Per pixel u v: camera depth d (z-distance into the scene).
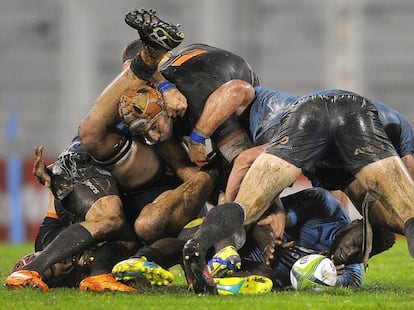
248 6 89.31
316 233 25.28
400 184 22.66
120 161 25.34
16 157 58.44
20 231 58.12
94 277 23.28
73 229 24.11
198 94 25.34
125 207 26.47
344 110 23.27
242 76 26.62
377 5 90.81
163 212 24.55
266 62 91.81
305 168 23.06
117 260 24.17
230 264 22.64
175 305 20.09
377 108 24.73
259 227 24.38
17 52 92.88
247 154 24.39
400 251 38.12
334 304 20.12
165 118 24.48
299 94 91.75
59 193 25.20
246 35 89.75
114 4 92.88
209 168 25.91
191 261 21.67
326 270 23.14
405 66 89.94
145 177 26.00
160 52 23.27
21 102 91.50
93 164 25.69
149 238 24.69
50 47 92.56
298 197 25.53
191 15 91.44
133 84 24.00
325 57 91.69
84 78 84.94
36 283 23.20
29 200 58.09
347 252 24.28
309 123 23.19
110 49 92.56
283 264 24.77
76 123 83.56
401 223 22.72
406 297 21.78
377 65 90.25
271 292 22.97
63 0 87.12
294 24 92.38
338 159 24.08
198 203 25.05
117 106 24.09
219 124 25.12
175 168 26.25
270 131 25.00
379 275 28.88
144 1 92.75
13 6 93.31
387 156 22.86
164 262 23.73
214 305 19.98
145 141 25.25
